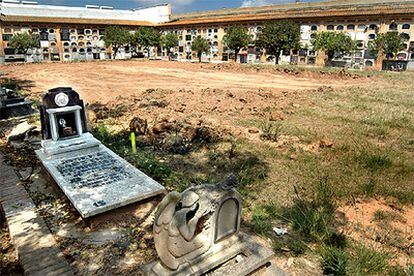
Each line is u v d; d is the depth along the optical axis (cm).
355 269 444
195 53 6588
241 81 2761
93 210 540
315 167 828
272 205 628
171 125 1129
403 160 874
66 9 7038
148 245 511
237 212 432
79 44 6341
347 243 512
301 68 3456
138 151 929
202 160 880
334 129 1200
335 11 4919
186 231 373
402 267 463
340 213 611
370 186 703
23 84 2434
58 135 782
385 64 4406
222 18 6000
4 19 5466
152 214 597
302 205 625
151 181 653
